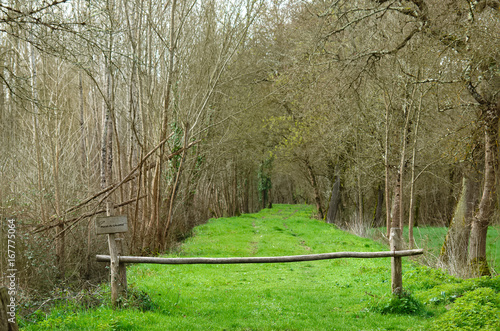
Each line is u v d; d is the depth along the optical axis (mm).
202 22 23406
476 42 12211
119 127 28328
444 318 7176
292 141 33000
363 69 16562
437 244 23000
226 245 21797
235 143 33781
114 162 25484
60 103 19094
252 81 29344
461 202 16500
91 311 7695
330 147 30984
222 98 28547
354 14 16203
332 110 25594
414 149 21469
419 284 9711
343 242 22281
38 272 12398
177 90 21781
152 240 19641
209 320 7840
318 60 17266
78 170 22172
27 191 15664
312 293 10477
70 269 15609
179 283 11555
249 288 11250
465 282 9078
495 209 15258
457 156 16281
